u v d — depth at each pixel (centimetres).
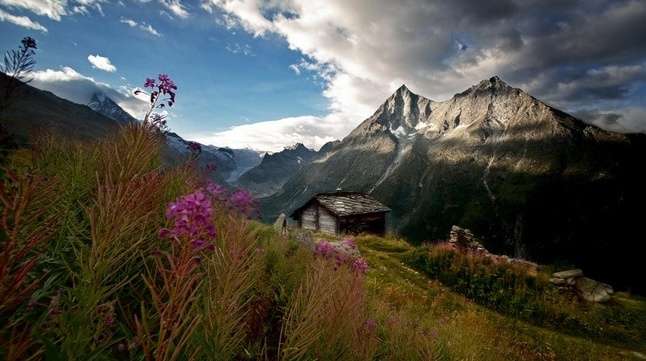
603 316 1681
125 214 236
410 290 1494
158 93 383
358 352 391
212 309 246
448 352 645
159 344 167
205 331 239
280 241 812
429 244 2384
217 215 393
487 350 888
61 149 535
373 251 2302
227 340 255
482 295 1762
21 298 165
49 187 279
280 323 429
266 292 446
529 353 1154
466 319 1155
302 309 342
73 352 185
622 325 1638
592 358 1237
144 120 381
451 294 1714
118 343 257
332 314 370
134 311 290
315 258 606
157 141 438
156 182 338
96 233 218
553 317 1627
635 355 1353
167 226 318
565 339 1395
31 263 172
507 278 1866
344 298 391
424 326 692
